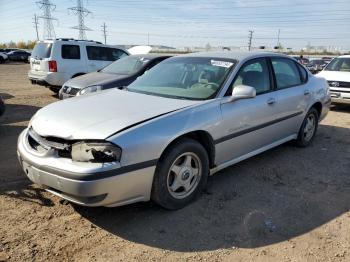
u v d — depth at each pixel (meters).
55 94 12.43
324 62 21.52
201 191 4.05
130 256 3.03
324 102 6.38
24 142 3.69
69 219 3.55
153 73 5.02
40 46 11.80
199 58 4.95
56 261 2.92
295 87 5.56
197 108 3.89
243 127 4.41
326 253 3.15
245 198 4.12
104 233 3.34
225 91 4.27
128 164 3.20
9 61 44.41
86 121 3.44
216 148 4.09
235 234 3.39
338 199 4.18
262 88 4.88
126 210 3.76
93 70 12.24
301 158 5.57
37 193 4.05
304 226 3.57
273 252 3.14
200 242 3.25
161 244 3.21
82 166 3.11
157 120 3.50
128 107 3.81
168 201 3.65
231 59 4.70
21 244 3.12
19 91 13.41
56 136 3.33
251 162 5.31
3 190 4.11
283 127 5.32
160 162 3.52
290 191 4.36
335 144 6.43
